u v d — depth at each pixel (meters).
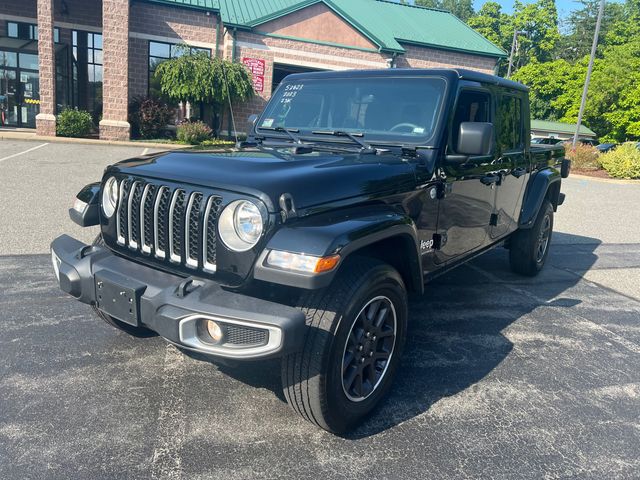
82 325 4.15
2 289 4.81
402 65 23.56
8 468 2.51
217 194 2.62
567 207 12.32
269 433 2.89
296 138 3.96
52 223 7.28
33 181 10.35
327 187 2.72
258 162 2.85
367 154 3.39
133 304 2.68
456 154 3.76
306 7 21.34
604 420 3.21
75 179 10.88
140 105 20.27
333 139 3.83
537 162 5.58
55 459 2.59
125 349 3.79
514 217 5.24
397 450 2.80
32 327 4.07
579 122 26.44
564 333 4.54
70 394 3.18
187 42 21.02
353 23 22.02
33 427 2.84
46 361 3.56
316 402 2.66
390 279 2.91
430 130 3.59
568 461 2.79
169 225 2.78
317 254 2.38
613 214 11.73
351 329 2.72
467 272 6.28
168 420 2.97
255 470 2.59
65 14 21.70
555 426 3.11
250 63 21.30
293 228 2.50
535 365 3.89
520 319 4.82
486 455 2.80
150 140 20.27
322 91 4.12
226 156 3.04
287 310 2.42
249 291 2.60
